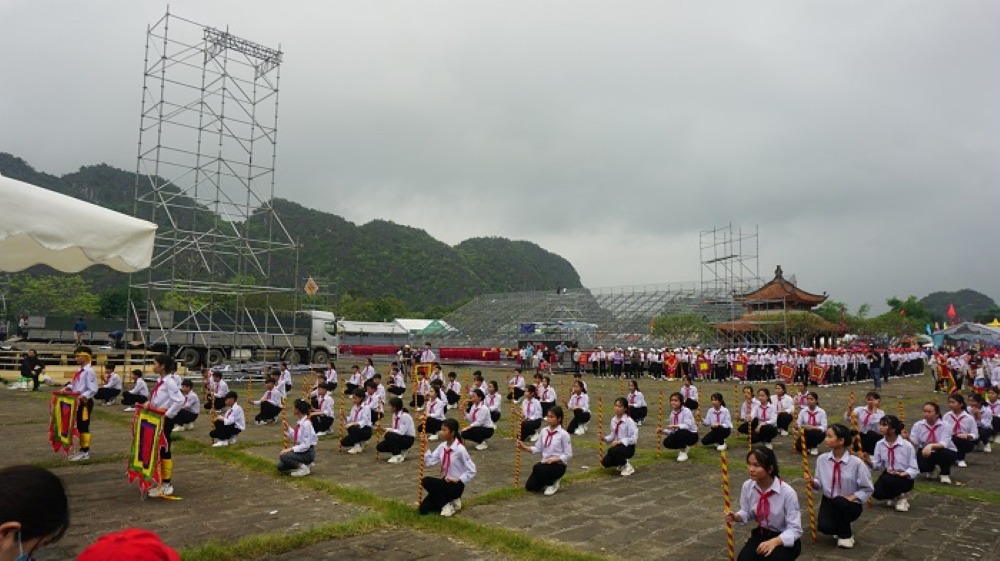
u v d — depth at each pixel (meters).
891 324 52.06
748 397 14.72
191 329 30.55
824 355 32.16
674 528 7.98
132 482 9.27
